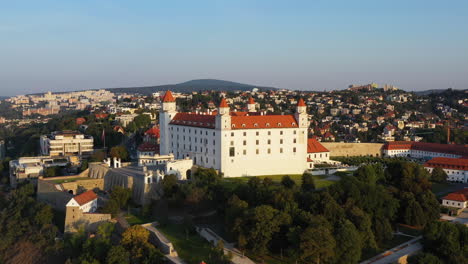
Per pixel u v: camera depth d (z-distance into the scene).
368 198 160.00
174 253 136.12
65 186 199.12
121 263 130.50
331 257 130.75
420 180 196.25
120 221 162.25
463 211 181.12
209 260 131.50
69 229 165.38
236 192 170.38
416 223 165.25
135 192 189.38
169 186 181.75
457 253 138.12
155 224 159.88
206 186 178.12
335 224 143.62
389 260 138.12
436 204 173.00
